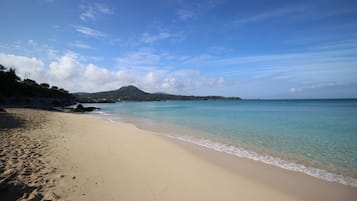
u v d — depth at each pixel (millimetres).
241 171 7082
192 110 46406
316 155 9344
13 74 55781
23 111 26672
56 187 4566
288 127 17953
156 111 45062
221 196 5113
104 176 5641
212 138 13148
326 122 21141
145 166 6914
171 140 12156
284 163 8141
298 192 5578
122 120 25047
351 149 10391
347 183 6270
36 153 6883
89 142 9906
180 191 5211
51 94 76938
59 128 13859
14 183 4078
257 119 24750
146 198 4660
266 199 5102
